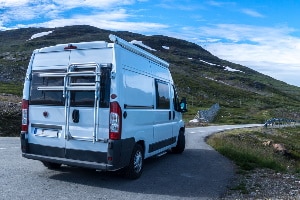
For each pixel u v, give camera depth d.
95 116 7.70
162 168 10.12
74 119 7.88
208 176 9.30
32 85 8.49
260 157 13.11
